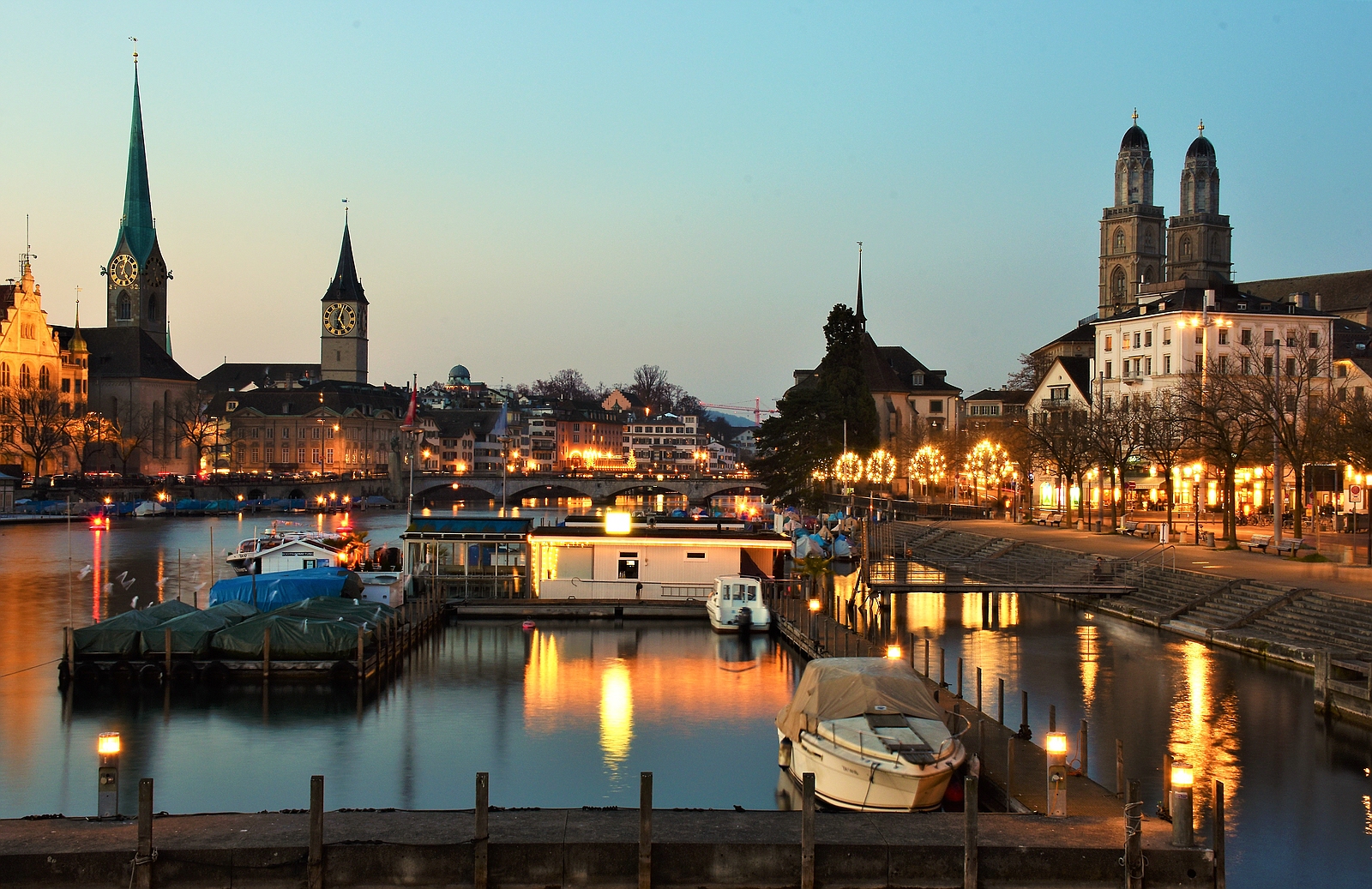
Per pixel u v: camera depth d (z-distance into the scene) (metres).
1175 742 47.34
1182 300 131.00
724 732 52.41
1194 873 29.33
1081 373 155.12
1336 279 179.12
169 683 60.66
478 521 90.69
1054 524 124.06
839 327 177.25
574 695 59.44
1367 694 48.91
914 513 149.62
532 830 30.45
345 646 62.00
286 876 28.94
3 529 164.38
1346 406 93.00
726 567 86.06
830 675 41.25
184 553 130.38
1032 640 71.19
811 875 29.12
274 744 50.34
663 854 29.33
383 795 43.72
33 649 70.56
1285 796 40.91
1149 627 75.50
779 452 171.50
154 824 30.78
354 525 187.25
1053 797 32.41
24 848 28.89
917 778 35.44
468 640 74.19
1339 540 94.19
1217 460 95.12
